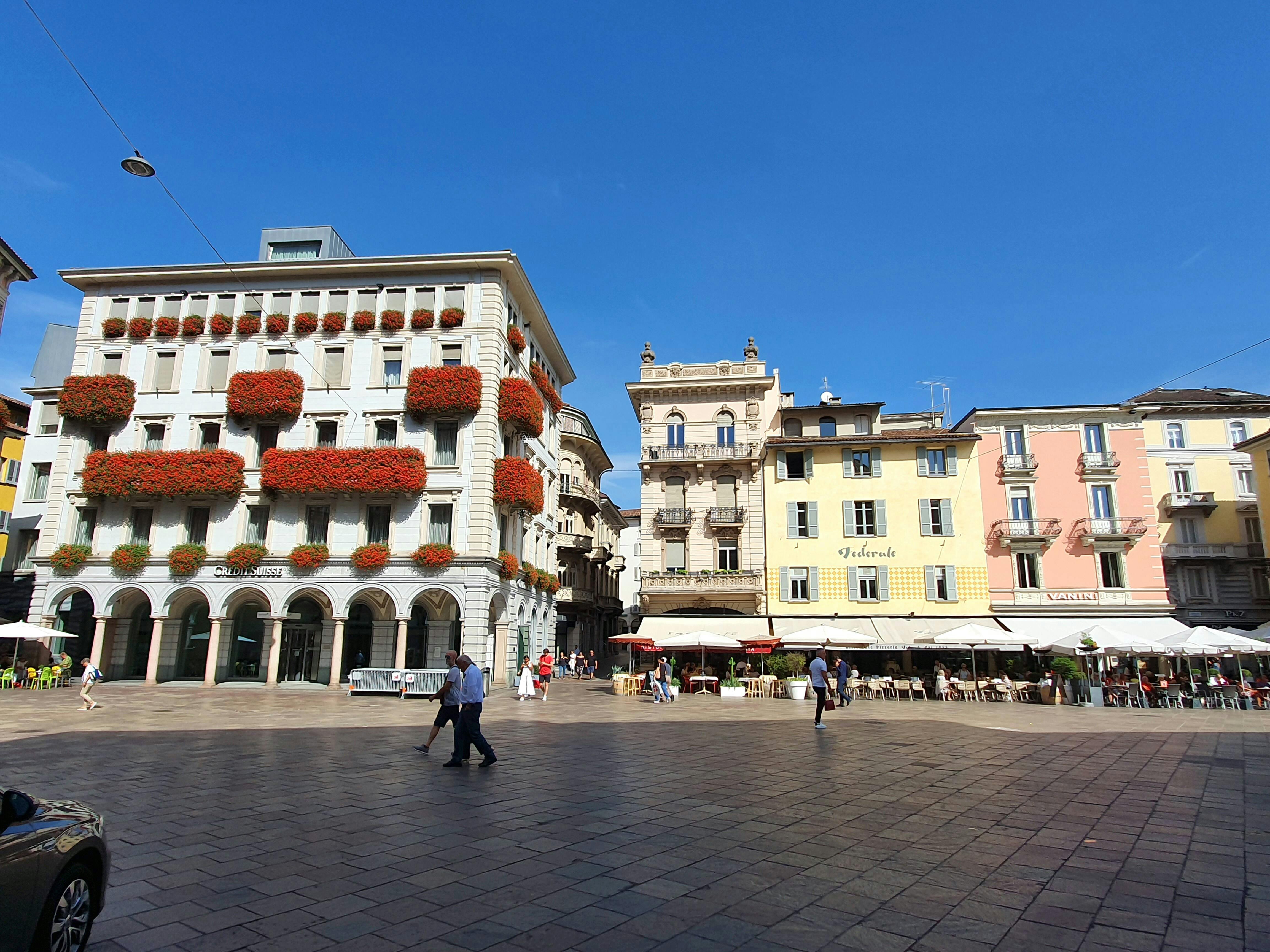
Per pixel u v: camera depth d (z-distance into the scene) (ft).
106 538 121.19
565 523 194.39
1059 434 130.31
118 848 26.30
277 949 17.81
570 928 19.20
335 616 114.11
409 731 61.05
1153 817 31.40
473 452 117.60
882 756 48.32
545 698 96.94
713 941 18.42
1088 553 125.80
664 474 144.66
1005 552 126.93
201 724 64.95
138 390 125.08
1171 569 139.74
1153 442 146.00
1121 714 82.38
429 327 122.01
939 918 19.98
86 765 43.68
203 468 118.32
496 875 23.45
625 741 55.83
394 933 18.84
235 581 116.67
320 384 121.90
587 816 31.27
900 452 132.05
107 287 129.29
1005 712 83.51
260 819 30.53
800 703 93.86
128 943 18.08
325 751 49.60
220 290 127.24
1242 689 92.94
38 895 15.06
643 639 108.68
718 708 85.81
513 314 135.54
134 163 52.37
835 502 132.26
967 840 27.66
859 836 28.25
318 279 126.00
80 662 125.90
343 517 117.91
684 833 28.58
